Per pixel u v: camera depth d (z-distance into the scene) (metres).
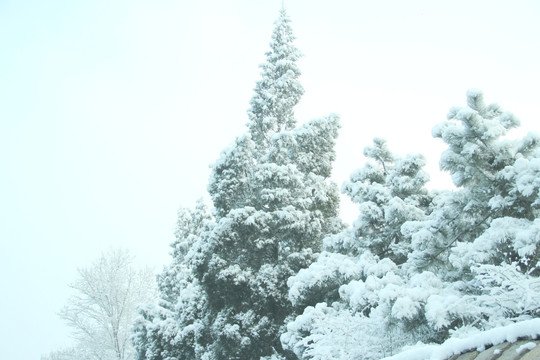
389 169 16.78
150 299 31.64
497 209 11.59
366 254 14.67
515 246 9.34
